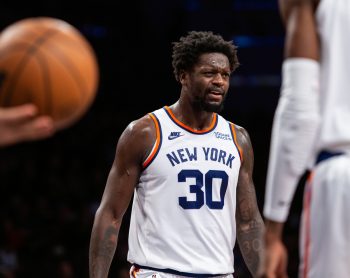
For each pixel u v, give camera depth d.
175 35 35.44
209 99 8.60
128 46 35.66
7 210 22.27
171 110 8.89
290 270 21.23
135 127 8.69
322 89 5.16
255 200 9.10
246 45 35.16
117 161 8.73
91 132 31.17
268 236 5.05
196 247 8.49
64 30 6.01
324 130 5.11
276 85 34.88
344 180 5.04
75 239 21.47
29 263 20.05
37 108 5.41
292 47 4.98
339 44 5.15
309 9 5.10
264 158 31.28
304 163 4.88
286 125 4.86
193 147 8.67
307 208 5.27
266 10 35.16
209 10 35.50
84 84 5.75
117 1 35.75
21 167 25.44
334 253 5.04
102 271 8.56
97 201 25.70
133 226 8.91
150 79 35.44
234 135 9.01
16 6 33.31
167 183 8.55
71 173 26.59
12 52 5.61
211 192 8.60
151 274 8.48
